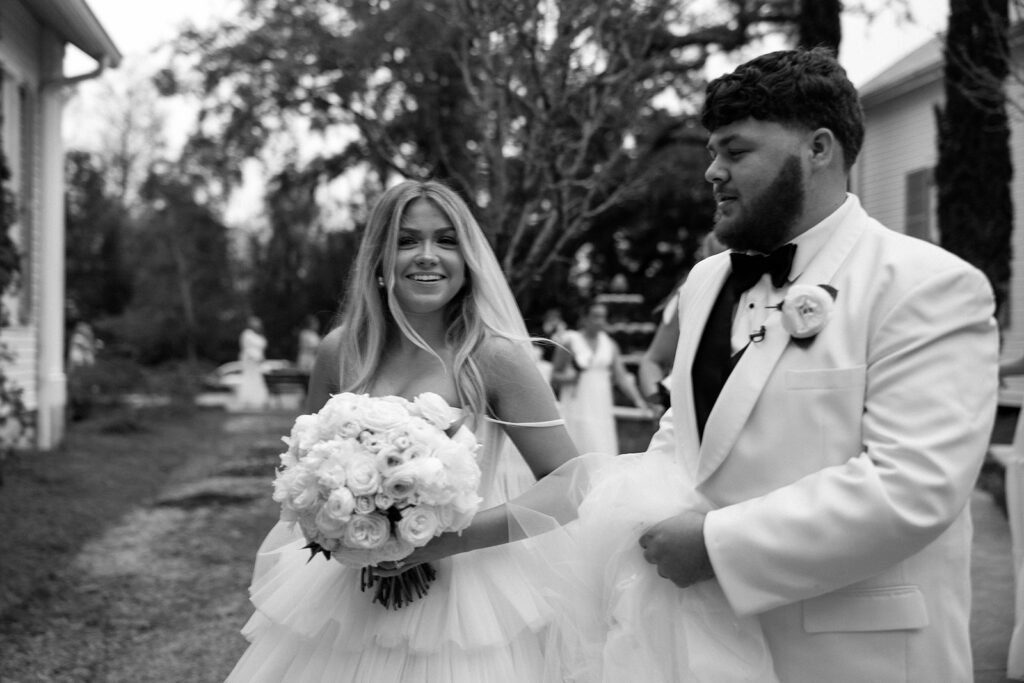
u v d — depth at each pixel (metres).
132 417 15.91
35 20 11.27
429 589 2.62
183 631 5.31
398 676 2.57
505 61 6.58
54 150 11.83
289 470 2.46
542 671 2.71
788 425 2.10
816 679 2.11
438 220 2.81
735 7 14.20
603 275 25.66
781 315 2.15
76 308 24.52
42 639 5.14
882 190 17.33
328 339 3.12
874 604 2.07
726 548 2.03
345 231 27.69
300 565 2.84
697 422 2.32
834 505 1.95
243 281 38.41
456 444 2.46
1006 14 9.63
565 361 8.91
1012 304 14.34
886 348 2.03
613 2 6.91
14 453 9.55
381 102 14.57
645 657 2.25
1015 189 14.30
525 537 2.57
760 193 2.15
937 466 1.90
